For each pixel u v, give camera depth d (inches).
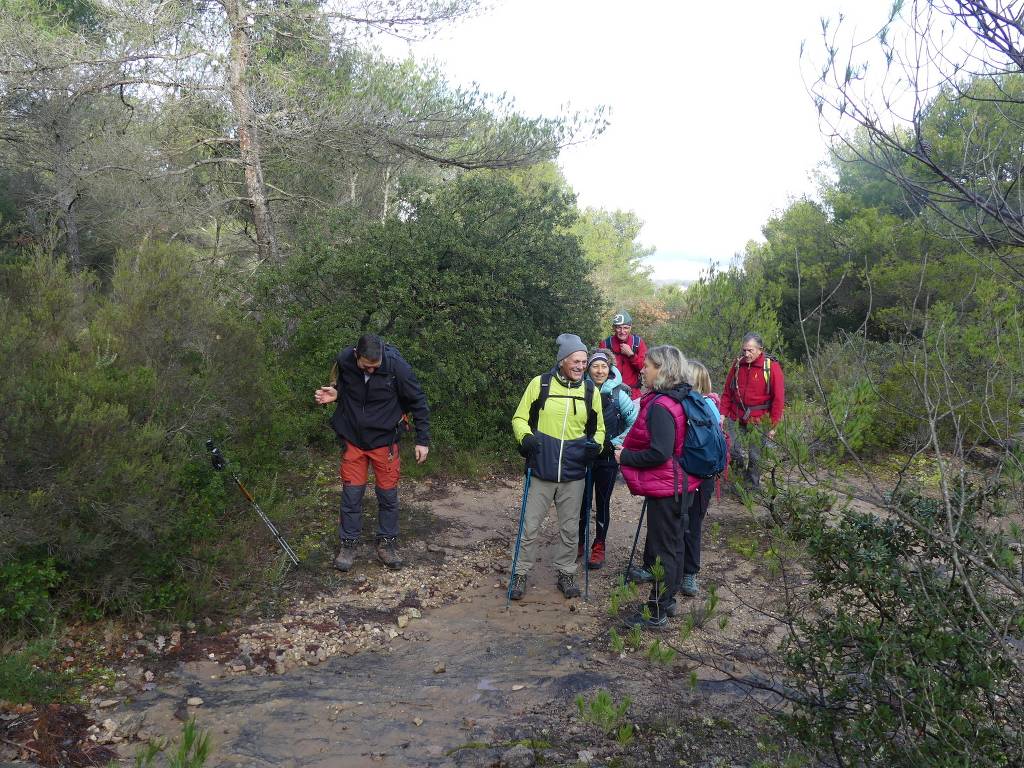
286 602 179.3
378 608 181.5
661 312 904.3
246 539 199.6
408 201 356.5
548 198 341.1
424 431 203.2
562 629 173.0
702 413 167.0
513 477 299.1
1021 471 99.3
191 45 384.8
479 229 319.6
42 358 161.6
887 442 253.0
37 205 586.9
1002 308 180.2
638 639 159.5
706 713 134.6
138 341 191.0
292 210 539.5
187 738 74.8
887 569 98.5
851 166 632.4
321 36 394.9
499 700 139.6
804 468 109.5
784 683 111.2
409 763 117.0
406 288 296.4
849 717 99.3
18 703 126.6
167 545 170.4
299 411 285.7
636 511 269.7
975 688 85.3
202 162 439.2
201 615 167.3
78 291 195.0
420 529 233.5
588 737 126.6
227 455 206.7
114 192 527.5
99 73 405.1
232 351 210.8
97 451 148.1
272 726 127.7
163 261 203.9
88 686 135.9
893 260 507.5
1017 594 87.8
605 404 209.3
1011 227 88.9
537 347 321.1
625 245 1140.5
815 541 105.2
